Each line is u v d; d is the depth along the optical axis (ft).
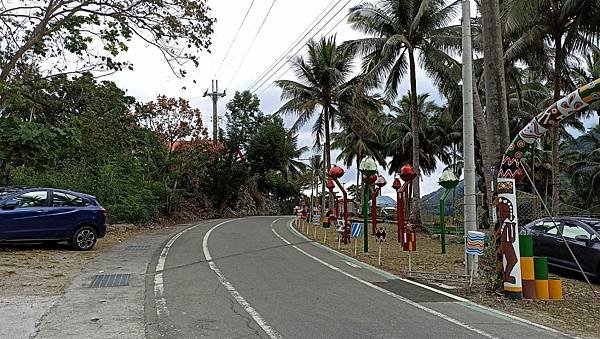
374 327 23.56
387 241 67.41
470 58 39.47
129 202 76.59
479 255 37.35
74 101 65.77
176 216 110.11
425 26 82.84
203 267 39.52
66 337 21.27
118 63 62.64
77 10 56.85
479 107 49.49
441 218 56.44
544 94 114.11
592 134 156.56
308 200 157.89
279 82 106.22
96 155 73.26
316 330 22.81
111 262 41.24
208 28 59.52
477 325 24.52
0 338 21.03
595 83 28.30
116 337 21.36
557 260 41.32
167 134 107.14
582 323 26.21
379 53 85.35
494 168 41.75
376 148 143.54
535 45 70.95
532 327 24.61
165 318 24.40
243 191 148.97
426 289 33.24
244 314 25.40
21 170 63.16
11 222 43.32
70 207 46.91
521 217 51.80
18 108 59.88
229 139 140.36
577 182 148.97
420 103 148.97
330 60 103.19
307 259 46.16
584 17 64.34
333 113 108.37
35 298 28.22
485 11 43.14
